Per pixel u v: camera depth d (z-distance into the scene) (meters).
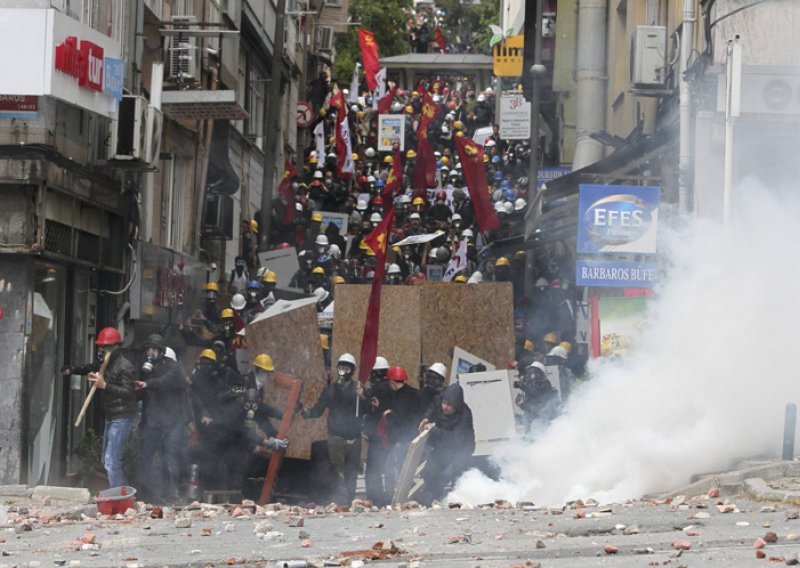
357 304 57.97
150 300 62.34
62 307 52.31
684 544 25.14
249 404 47.53
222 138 85.69
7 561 27.05
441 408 44.53
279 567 24.72
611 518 30.95
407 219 107.38
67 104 50.06
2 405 48.06
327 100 156.38
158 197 68.00
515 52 142.25
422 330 57.72
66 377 53.00
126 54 58.78
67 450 53.00
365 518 34.84
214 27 82.56
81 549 29.00
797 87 53.31
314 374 51.88
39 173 47.81
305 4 151.75
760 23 55.22
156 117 56.22
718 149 54.91
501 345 58.25
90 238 54.94
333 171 132.62
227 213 83.25
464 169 90.12
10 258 48.38
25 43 46.16
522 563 23.88
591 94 99.50
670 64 67.25
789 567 22.19
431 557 25.62
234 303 69.50
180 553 27.88
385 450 47.28
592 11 99.62
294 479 49.50
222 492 47.22
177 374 47.31
